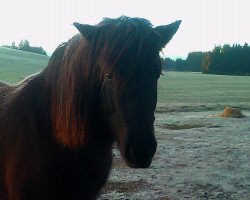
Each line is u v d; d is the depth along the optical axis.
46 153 2.89
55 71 2.98
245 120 16.09
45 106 2.98
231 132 12.80
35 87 3.12
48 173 2.90
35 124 2.96
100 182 3.08
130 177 7.10
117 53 2.45
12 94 3.33
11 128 3.08
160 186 6.64
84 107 2.76
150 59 2.48
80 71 2.75
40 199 2.97
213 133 12.53
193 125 14.51
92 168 2.96
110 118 2.64
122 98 2.47
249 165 8.26
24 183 2.97
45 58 61.16
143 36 2.48
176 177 7.23
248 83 45.44
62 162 2.88
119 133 2.57
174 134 12.20
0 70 39.59
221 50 72.31
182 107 21.11
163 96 27.62
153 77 2.53
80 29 2.62
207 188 6.63
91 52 2.65
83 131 2.77
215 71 72.00
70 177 2.90
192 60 80.75
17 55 59.44
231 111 17.41
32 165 2.93
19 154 2.98
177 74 62.25
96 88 2.72
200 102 24.25
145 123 2.45
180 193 6.32
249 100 26.42
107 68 2.46
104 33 2.56
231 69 71.12
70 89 2.77
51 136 2.90
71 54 2.85
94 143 2.89
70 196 2.96
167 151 9.51
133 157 2.45
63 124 2.79
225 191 6.50
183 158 8.77
